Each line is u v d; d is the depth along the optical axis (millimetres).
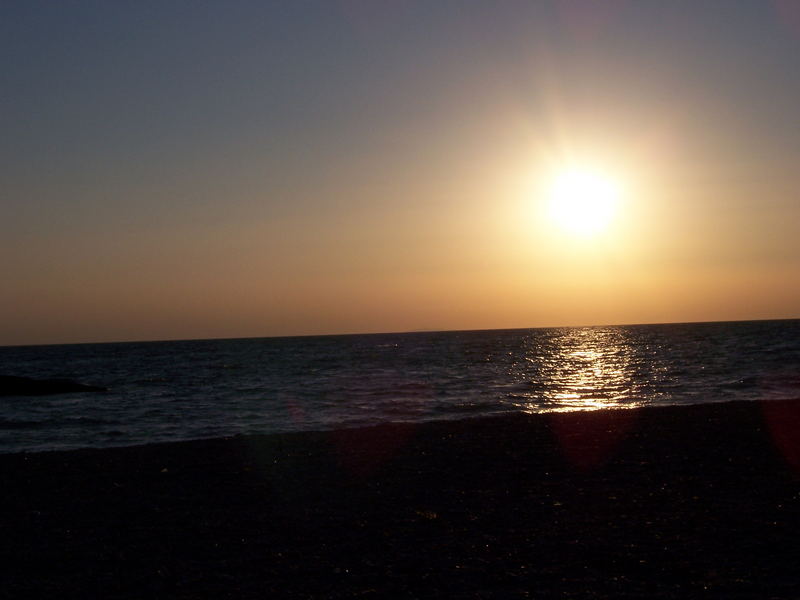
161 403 38094
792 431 17859
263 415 31047
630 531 9609
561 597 7363
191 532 10539
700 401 31531
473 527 10164
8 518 11703
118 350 158375
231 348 143875
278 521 11008
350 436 19703
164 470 15594
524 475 13648
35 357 128125
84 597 7957
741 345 83312
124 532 10664
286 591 7918
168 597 7863
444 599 7469
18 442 24938
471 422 21750
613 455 15336
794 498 11109
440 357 81125
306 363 76062
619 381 43281
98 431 27375
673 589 7449
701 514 10312
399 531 10141
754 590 7316
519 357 77750
